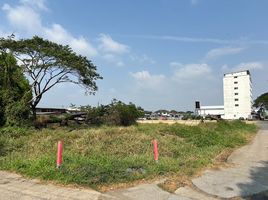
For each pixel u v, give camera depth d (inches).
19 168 448.5
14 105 1056.2
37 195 341.1
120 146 620.4
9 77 1147.9
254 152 714.8
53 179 394.0
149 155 553.3
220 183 412.2
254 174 471.8
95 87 1422.2
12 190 358.0
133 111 1524.4
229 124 1550.2
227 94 4918.8
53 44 1268.5
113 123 1460.4
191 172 455.8
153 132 850.1
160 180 413.4
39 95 1280.8
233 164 544.4
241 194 369.7
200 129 994.1
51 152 574.2
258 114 4493.1
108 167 427.8
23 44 1200.8
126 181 397.4
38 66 1256.8
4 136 780.6
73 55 1282.0
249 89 4778.5
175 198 343.9
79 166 424.8
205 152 646.5
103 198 336.5
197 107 2185.0
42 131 911.0
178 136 868.6
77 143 641.6
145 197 344.2
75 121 1469.0
